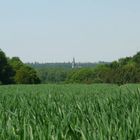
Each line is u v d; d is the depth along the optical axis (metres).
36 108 13.36
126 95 16.88
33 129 8.66
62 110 11.25
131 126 8.68
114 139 7.47
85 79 166.12
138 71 133.88
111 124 8.45
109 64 159.75
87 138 7.57
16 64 167.00
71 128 8.42
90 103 13.61
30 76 164.12
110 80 139.38
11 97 20.55
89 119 9.79
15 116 11.05
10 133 8.23
